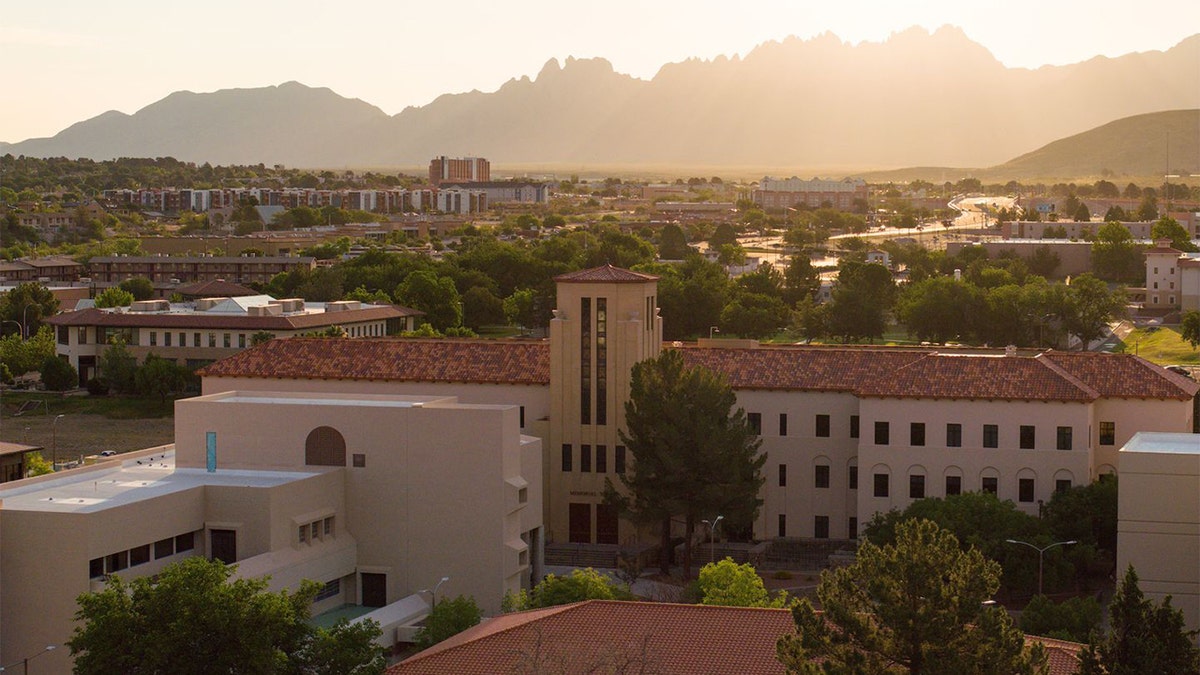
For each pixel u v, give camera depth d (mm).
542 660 66750
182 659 73438
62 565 89125
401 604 102875
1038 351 146875
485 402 135375
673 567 123625
